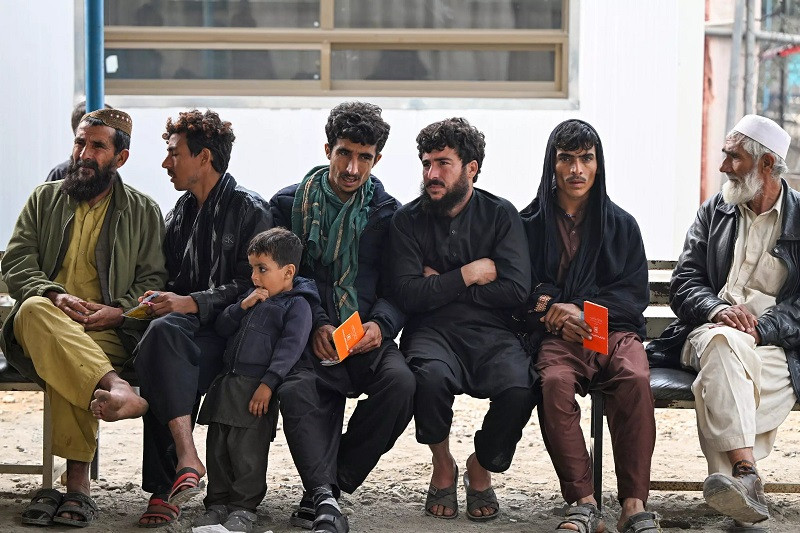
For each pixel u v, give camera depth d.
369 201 6.55
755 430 6.06
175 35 11.05
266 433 5.96
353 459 6.06
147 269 6.52
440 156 6.32
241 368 5.97
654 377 6.35
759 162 6.52
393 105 10.96
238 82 11.12
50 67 10.58
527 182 10.96
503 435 6.05
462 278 6.30
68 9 10.53
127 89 11.04
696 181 10.92
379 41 11.13
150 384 5.94
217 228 6.44
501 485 6.94
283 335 6.00
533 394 6.09
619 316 6.40
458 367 6.24
